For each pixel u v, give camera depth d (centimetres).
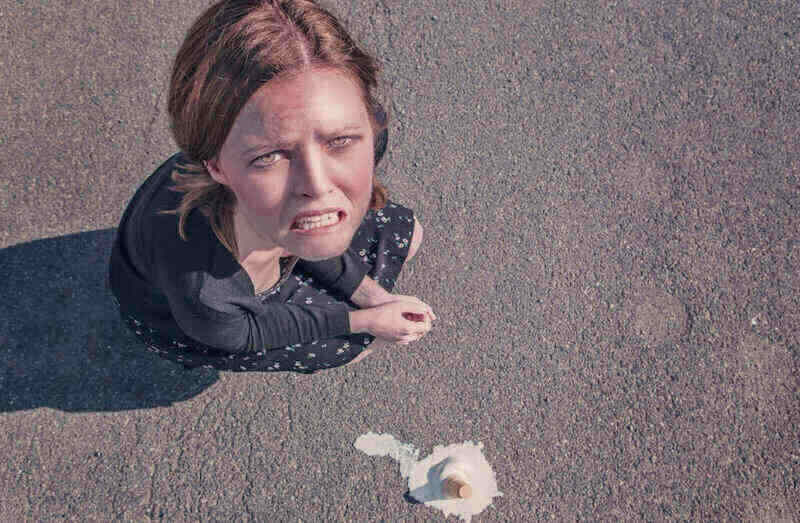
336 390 266
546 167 297
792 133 304
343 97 101
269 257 181
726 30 320
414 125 302
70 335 271
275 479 254
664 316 277
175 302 165
